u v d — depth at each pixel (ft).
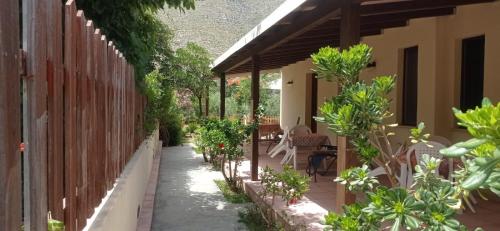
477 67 22.00
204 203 24.66
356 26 13.19
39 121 6.00
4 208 4.89
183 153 50.37
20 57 5.46
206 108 63.62
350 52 7.93
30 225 5.80
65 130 7.62
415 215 5.90
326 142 31.89
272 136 52.47
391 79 7.49
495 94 20.08
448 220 5.78
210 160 40.27
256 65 27.94
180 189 28.73
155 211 22.88
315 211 19.66
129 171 16.01
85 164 8.84
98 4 17.11
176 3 20.17
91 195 9.68
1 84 4.78
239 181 28.37
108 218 10.31
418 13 21.12
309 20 16.42
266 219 19.52
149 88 28.71
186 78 59.72
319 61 8.02
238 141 28.55
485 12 20.52
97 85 10.51
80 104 8.58
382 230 7.77
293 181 19.22
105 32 17.78
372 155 7.64
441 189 6.30
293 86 49.19
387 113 7.58
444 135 23.58
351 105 7.24
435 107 23.61
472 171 4.00
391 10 16.10
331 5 14.40
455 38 22.74
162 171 36.42
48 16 6.50
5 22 4.88
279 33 20.84
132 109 19.77
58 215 7.13
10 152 5.05
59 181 7.23
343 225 6.95
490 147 3.99
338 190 13.35
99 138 10.83
